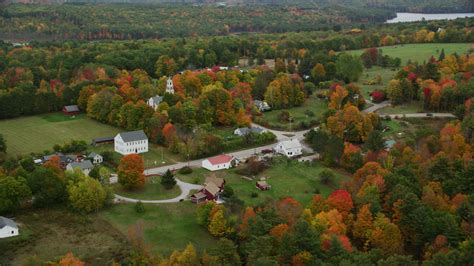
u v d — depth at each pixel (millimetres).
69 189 164500
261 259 118500
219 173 192750
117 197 172125
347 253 125938
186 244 146000
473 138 195250
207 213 152875
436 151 191125
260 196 174000
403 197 149875
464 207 144250
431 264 120125
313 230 133000
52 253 139750
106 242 145625
